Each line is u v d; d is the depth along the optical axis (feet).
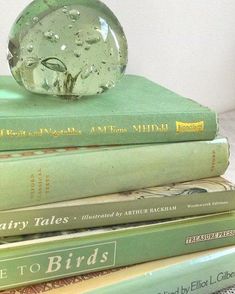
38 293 1.52
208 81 3.02
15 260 1.49
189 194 1.68
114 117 1.63
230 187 1.74
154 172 1.68
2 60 2.37
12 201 1.48
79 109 1.66
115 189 1.64
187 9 2.78
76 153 1.58
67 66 1.70
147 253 1.67
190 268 1.70
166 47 2.78
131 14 2.61
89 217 1.59
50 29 1.70
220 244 1.78
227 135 2.71
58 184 1.54
